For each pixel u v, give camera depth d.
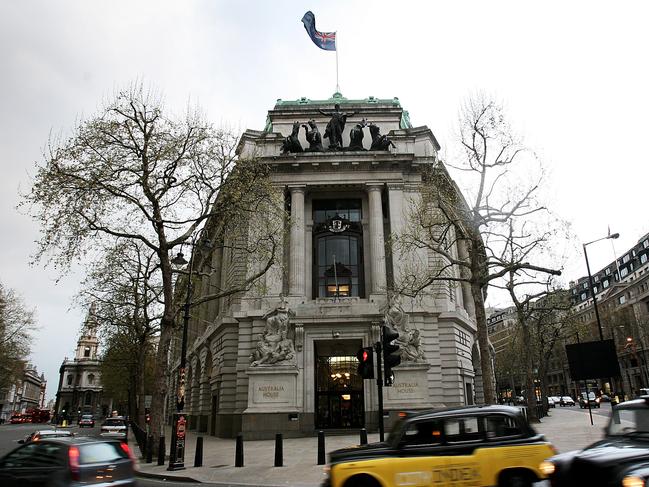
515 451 9.27
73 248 24.08
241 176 27.94
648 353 86.56
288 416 31.20
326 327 33.44
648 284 94.12
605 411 49.47
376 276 35.66
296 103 43.97
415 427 9.62
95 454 9.91
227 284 41.00
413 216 30.31
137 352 48.84
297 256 36.00
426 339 34.28
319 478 15.17
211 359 44.56
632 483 6.47
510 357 86.12
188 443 31.75
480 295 25.47
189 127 26.42
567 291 48.72
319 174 38.06
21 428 71.94
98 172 24.41
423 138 40.19
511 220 26.34
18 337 65.94
